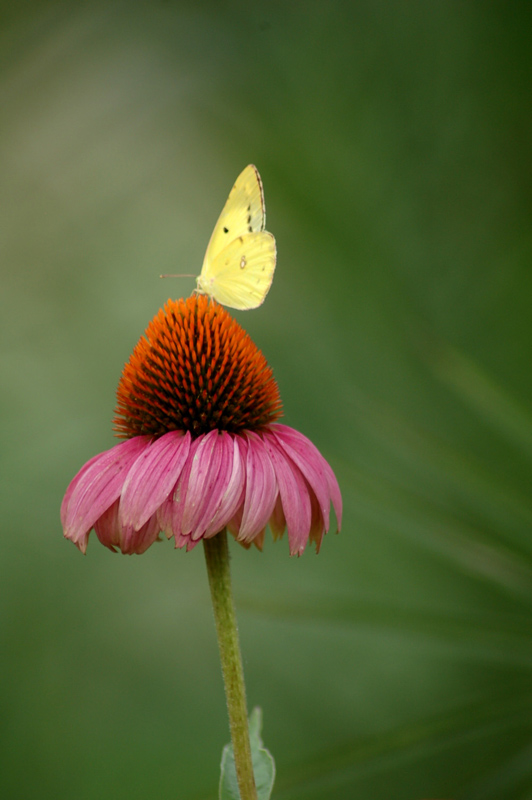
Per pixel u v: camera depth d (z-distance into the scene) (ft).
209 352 1.71
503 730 1.73
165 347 1.72
